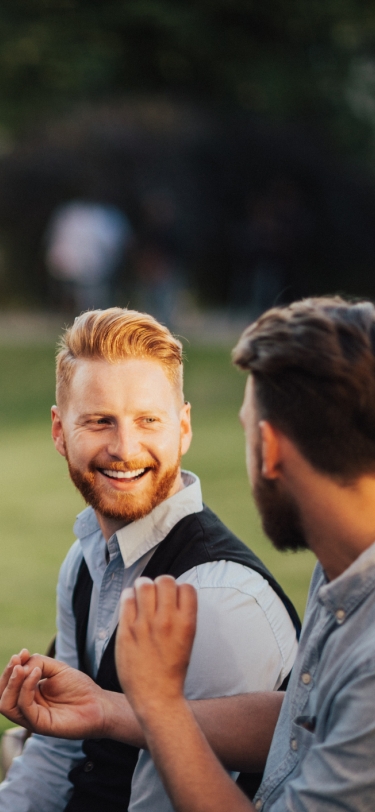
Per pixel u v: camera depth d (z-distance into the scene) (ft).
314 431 4.36
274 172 57.77
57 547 18.17
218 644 5.73
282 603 6.17
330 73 59.77
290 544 4.76
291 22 58.49
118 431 6.19
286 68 59.26
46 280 58.13
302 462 4.44
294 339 4.39
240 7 58.23
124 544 6.28
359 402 4.29
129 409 6.19
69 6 58.49
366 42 60.13
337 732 4.31
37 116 58.29
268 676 5.85
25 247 59.26
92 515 6.94
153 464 6.26
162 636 4.71
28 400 34.32
